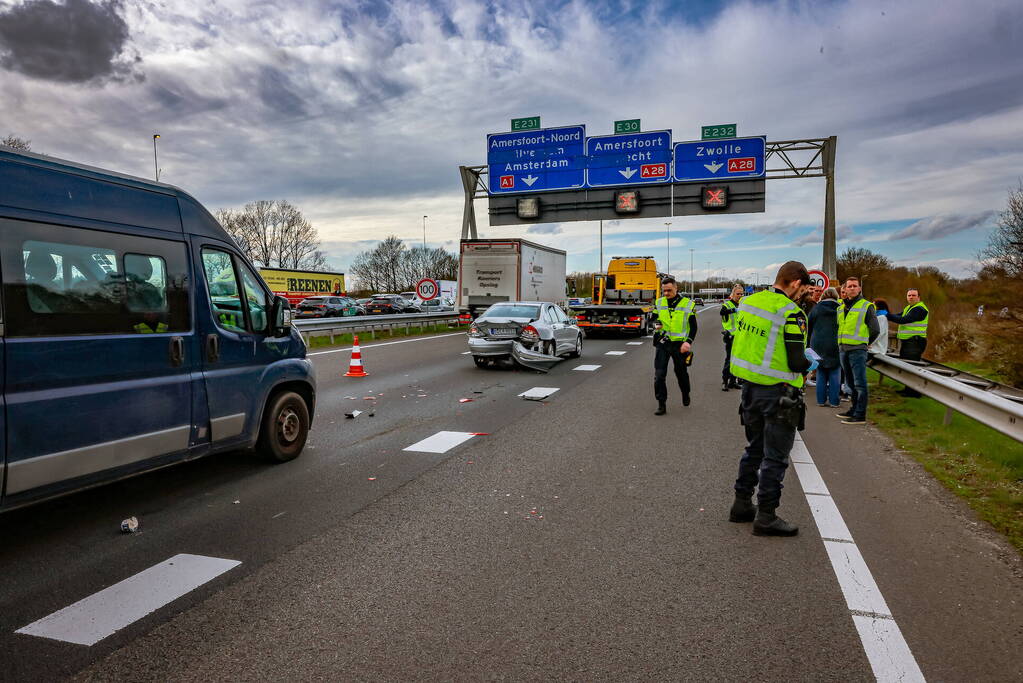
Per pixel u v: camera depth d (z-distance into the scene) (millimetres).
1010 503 4965
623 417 8688
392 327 24766
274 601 3396
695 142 25438
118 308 4516
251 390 5723
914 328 10656
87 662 2820
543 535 4352
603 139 26281
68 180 4250
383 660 2828
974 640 2986
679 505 4988
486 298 24250
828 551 4059
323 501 5094
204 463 6246
